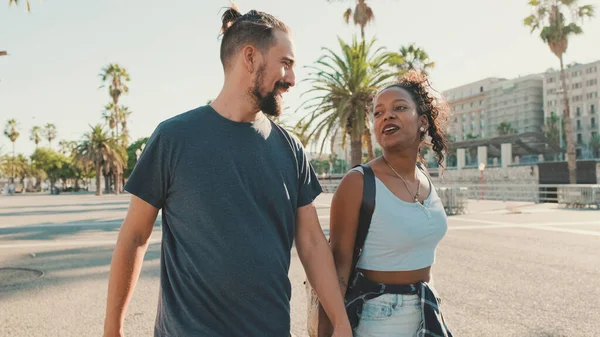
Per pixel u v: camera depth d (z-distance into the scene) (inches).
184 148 61.6
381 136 78.4
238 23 65.6
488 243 357.7
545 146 1818.4
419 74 85.6
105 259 315.3
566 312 181.2
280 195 65.6
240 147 63.5
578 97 4872.0
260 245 61.7
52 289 231.0
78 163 2214.6
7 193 2760.8
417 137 81.4
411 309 72.4
